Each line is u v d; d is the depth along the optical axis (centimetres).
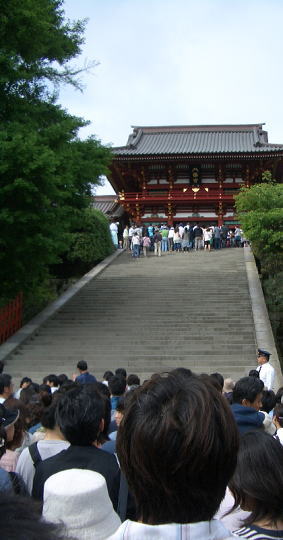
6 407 491
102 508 233
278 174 4603
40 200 1680
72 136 1961
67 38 2056
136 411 190
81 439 368
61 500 228
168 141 4691
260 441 269
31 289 2081
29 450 407
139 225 4297
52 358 1711
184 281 2486
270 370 1152
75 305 2236
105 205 4872
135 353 1723
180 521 180
